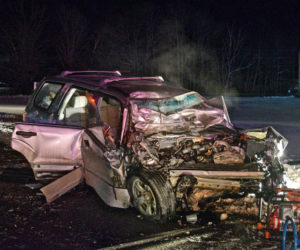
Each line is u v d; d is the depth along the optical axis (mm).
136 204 5027
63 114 6148
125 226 4766
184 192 4992
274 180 5176
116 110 6496
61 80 6527
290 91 57688
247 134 6277
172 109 6387
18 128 6008
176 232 4594
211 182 5000
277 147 5836
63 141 5680
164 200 4691
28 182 6430
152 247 4188
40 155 5836
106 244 4254
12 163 7668
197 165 5184
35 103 6707
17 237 4391
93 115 5641
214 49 66125
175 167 5043
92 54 61969
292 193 4633
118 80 6469
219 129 6309
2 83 60562
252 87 68625
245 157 5711
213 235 4512
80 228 4684
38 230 4598
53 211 5203
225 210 5109
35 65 59719
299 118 19172
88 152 5477
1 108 22938
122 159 5066
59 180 5559
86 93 5840
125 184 5074
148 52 62094
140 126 5797
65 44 62656
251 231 4609
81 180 5750
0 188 6137
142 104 5996
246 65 68938
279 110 25672
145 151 5199
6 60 60625
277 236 4484
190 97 6625
